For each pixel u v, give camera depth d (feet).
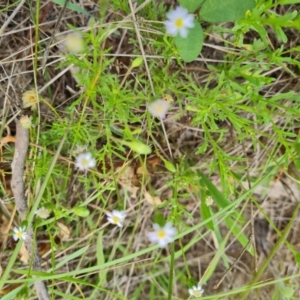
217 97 0.81
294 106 0.97
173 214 0.90
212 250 1.16
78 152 0.88
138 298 1.16
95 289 1.02
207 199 0.92
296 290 1.15
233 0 0.75
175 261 1.16
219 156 0.83
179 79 0.95
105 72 0.97
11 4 0.90
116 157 1.01
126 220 1.09
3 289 1.03
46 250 1.06
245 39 0.97
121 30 0.95
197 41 0.76
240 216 1.01
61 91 0.99
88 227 1.08
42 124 0.90
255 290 1.15
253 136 0.83
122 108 0.80
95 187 0.97
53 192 0.93
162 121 0.91
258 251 1.17
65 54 0.86
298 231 1.15
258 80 0.79
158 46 0.86
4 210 1.02
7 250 1.04
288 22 0.66
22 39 0.94
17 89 0.95
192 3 0.76
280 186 1.12
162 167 1.04
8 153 0.95
